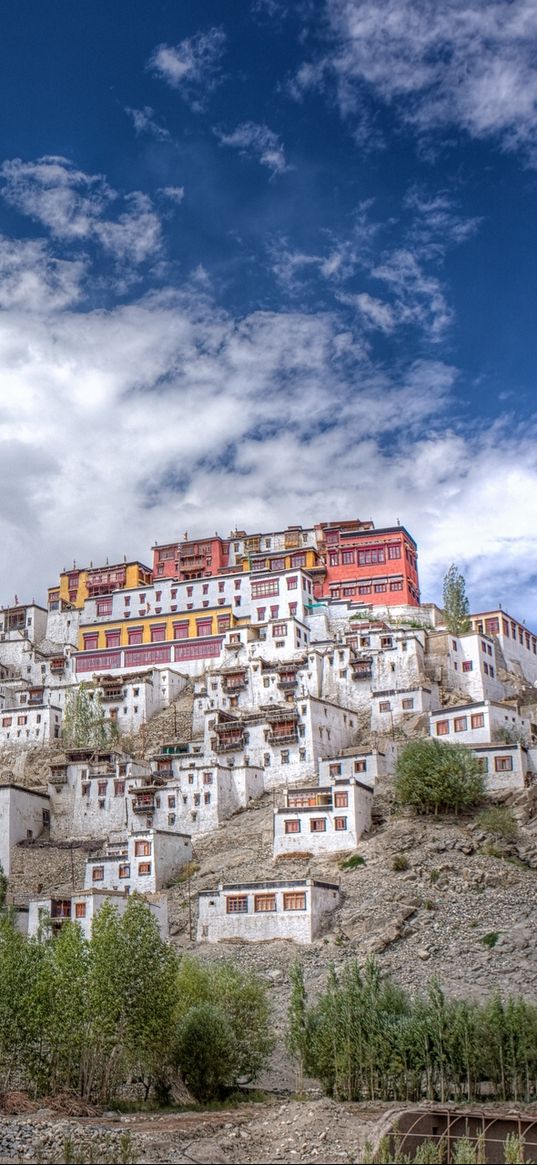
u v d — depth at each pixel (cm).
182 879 10444
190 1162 4909
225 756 12794
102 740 14288
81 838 12469
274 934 8912
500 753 10538
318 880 8969
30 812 12506
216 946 8981
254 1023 6788
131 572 18662
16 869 11712
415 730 12538
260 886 9112
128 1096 6594
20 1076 6638
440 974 7788
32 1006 6259
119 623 17175
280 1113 5728
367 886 9156
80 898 9050
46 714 14850
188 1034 6412
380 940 8338
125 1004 6206
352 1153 4969
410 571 17362
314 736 12356
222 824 11712
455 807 10144
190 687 15475
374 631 14300
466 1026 6194
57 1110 5916
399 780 10438
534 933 8075
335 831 10100
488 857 9238
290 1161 4947
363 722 13412
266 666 14450
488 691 13812
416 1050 6181
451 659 13888
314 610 16325
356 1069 6250
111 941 6406
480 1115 5328
